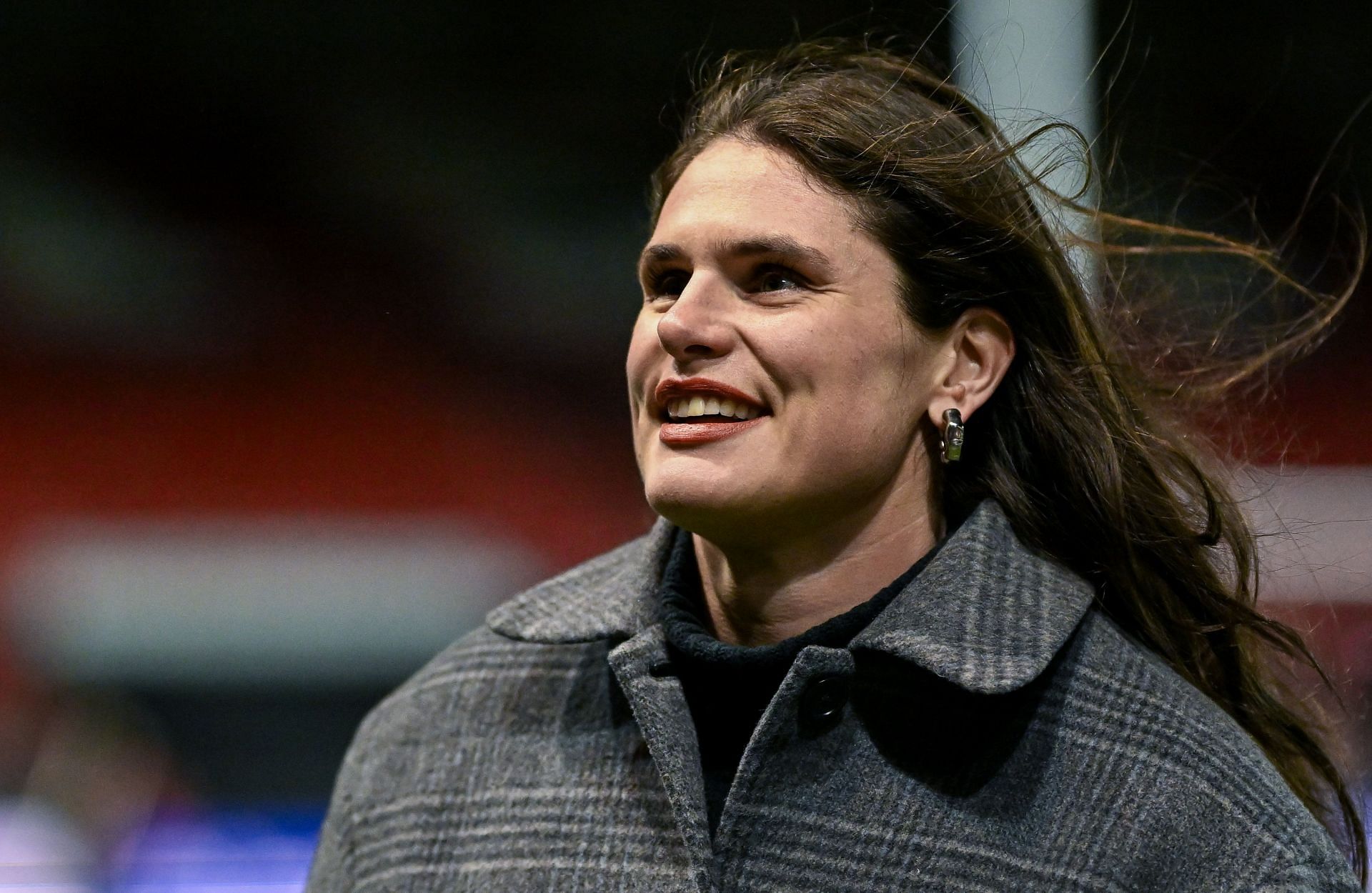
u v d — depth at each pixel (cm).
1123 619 498
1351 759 559
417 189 1234
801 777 439
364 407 1277
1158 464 514
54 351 1268
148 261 1270
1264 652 540
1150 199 834
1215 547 518
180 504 1250
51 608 1172
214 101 1239
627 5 1150
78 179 1252
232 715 1129
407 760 512
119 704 1081
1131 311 560
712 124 490
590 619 486
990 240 468
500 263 1234
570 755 484
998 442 493
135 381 1274
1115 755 440
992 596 455
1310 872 423
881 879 430
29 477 1244
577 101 1183
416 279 1259
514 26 1177
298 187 1256
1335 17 927
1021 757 441
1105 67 747
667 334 439
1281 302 711
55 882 933
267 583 1175
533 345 1247
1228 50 930
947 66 639
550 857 466
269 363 1300
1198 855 427
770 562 467
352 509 1248
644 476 462
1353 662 854
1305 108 927
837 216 451
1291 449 707
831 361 441
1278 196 923
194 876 955
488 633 541
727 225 447
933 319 465
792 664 446
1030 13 665
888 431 455
